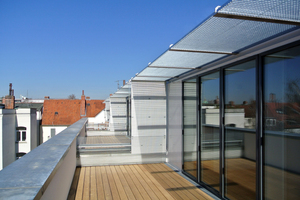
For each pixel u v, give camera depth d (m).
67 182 4.04
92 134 9.12
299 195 2.53
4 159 17.47
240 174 3.60
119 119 11.52
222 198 4.06
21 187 1.40
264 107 3.08
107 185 4.87
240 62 3.57
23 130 19.91
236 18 2.06
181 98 5.89
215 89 4.33
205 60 4.04
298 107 2.54
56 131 26.72
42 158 2.23
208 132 4.62
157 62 4.16
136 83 6.82
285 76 2.73
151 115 6.90
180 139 5.97
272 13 1.97
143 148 6.79
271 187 2.96
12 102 20.23
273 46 2.84
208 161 4.63
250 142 3.37
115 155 6.62
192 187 4.79
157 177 5.46
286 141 2.71
